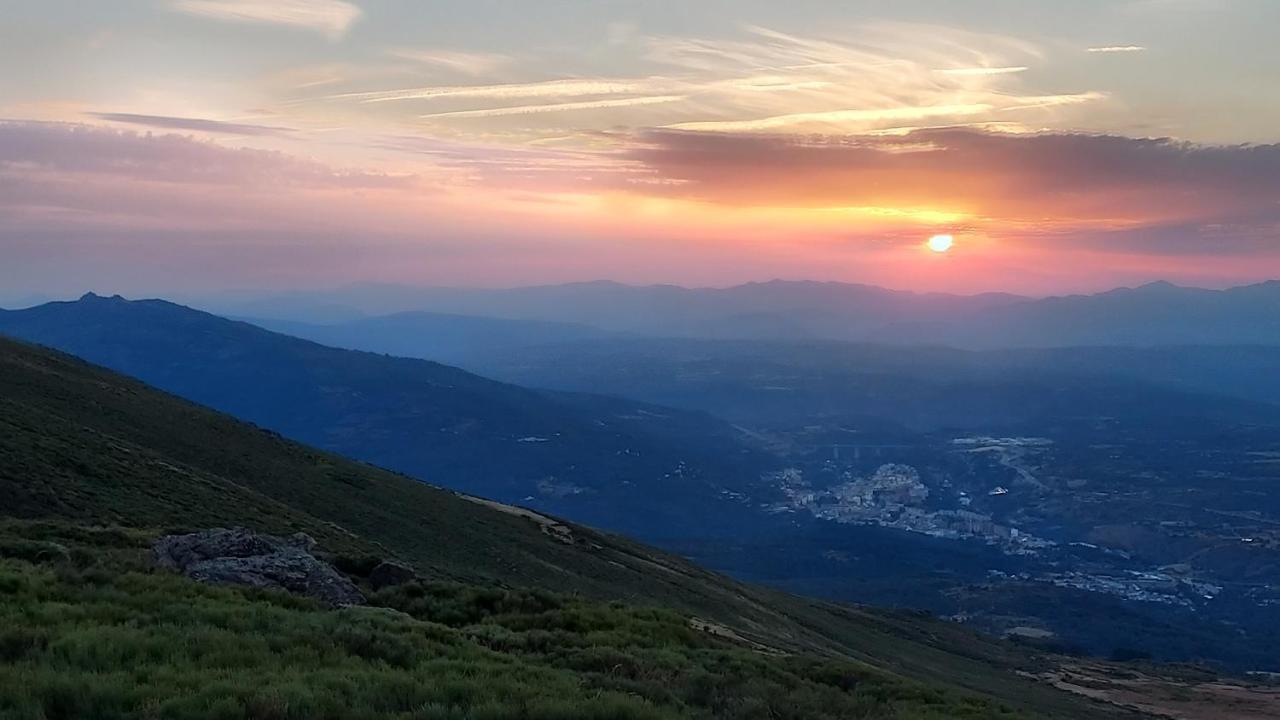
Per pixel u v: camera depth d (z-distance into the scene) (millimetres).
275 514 38625
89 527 25062
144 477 36062
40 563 18469
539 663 16281
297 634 14352
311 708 10789
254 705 10453
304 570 20609
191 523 31906
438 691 12047
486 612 21094
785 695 16469
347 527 43688
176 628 13812
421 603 21016
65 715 10062
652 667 16797
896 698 20234
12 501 27938
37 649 11844
